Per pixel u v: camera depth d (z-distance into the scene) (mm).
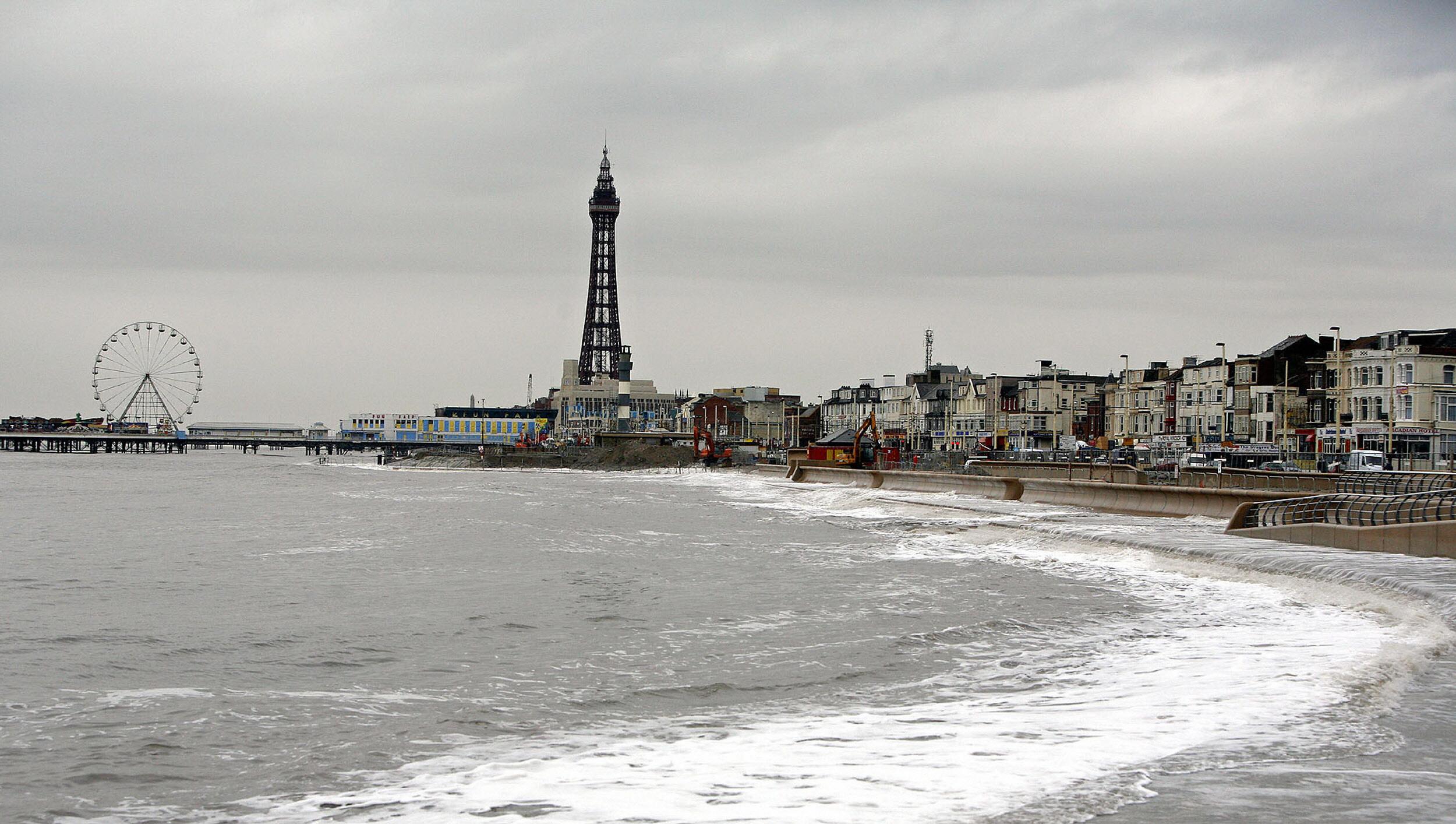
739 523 74312
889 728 18734
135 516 83250
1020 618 30891
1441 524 37812
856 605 33875
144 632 29984
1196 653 24781
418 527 70812
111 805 15688
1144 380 160250
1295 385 129500
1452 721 17516
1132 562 43312
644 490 136500
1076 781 14711
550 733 19250
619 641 28234
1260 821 12820
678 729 19281
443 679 23812
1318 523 44625
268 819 14828
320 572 44750
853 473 120375
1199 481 78312
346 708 21234
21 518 81125
